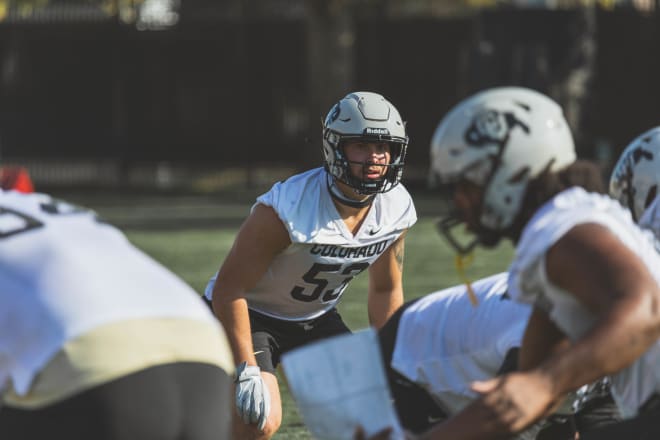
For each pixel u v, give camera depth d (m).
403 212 14.63
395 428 8.47
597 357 7.46
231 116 67.94
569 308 7.98
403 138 13.89
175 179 69.81
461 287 11.02
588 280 7.61
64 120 69.06
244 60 67.50
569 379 7.57
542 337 8.49
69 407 7.98
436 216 49.34
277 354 15.45
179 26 67.62
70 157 69.25
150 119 68.75
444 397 10.62
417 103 64.62
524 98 8.48
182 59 68.12
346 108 13.81
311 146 62.03
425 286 29.64
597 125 62.34
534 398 7.58
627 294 7.43
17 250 8.36
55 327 8.01
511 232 8.55
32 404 8.09
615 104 62.72
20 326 8.09
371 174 13.83
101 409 7.94
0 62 68.88
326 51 61.41
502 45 61.44
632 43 62.81
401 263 15.28
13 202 8.77
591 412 10.99
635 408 8.88
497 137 8.32
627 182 10.94
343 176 13.83
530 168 8.33
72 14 76.12
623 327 7.38
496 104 8.41
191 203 58.44
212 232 43.91
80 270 8.26
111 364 7.98
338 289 15.13
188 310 8.46
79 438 7.94
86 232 8.68
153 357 8.11
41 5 65.56
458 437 7.66
